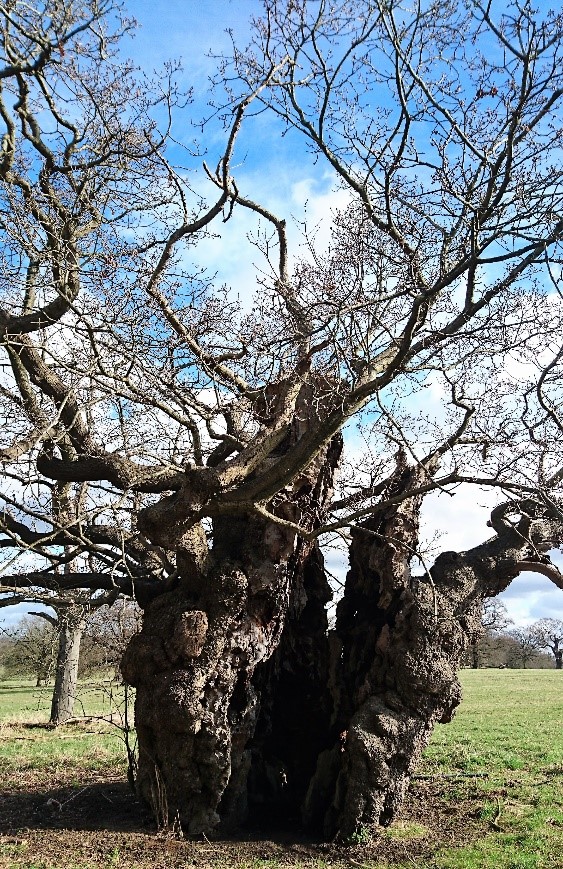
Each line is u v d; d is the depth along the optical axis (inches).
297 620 395.9
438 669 350.9
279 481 316.8
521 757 567.8
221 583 347.6
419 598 361.4
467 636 374.0
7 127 359.3
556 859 306.0
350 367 313.1
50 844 317.7
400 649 354.9
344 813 335.6
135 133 374.9
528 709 945.5
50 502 404.8
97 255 369.1
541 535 390.0
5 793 430.6
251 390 398.9
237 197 351.6
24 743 645.3
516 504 359.9
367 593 388.5
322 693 391.9
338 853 314.8
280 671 391.5
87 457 378.3
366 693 359.6
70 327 349.4
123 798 407.5
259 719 379.6
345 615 399.2
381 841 329.7
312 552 404.8
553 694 1182.9
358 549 393.1
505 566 384.2
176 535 320.5
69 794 421.7
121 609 400.5
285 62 299.9
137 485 371.9
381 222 314.2
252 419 398.6
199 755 335.9
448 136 309.4
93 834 333.7
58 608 425.1
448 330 319.9
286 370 362.3
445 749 605.9
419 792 439.8
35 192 378.6
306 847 325.1
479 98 283.7
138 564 415.8
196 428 356.5
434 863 299.4
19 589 364.2
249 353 377.1
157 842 322.3
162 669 346.3
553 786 452.1
